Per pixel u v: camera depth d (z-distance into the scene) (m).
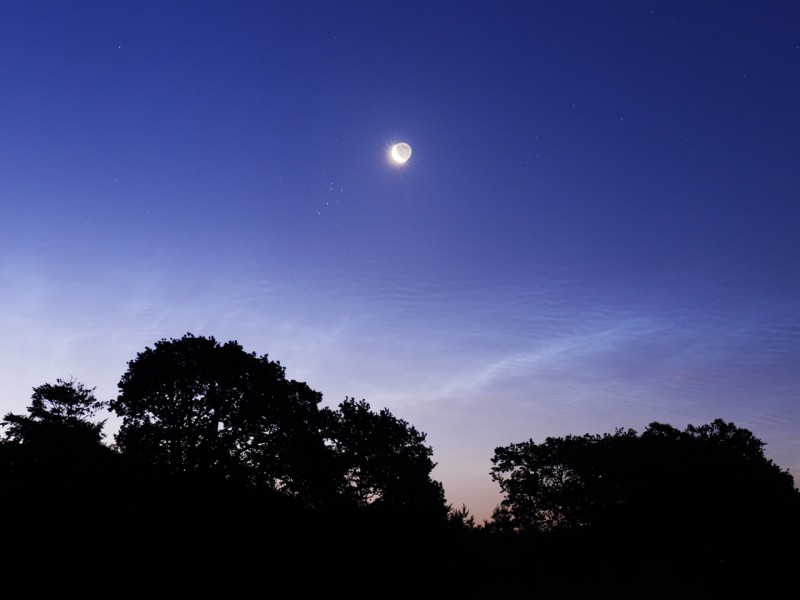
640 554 38.69
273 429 44.91
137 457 37.75
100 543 22.23
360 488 45.41
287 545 21.56
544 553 39.81
